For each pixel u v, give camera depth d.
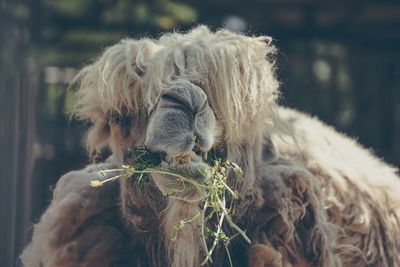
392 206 9.02
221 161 7.21
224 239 6.87
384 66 21.95
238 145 7.31
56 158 16.20
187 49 7.09
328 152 9.15
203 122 6.66
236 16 20.64
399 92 21.98
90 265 7.54
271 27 20.72
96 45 19.41
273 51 7.64
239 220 7.50
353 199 8.58
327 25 21.48
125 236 7.64
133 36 19.39
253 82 7.23
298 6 20.30
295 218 7.65
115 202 7.74
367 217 8.54
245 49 7.24
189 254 7.15
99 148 7.68
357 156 9.56
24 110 14.79
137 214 7.40
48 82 16.95
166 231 7.23
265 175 7.71
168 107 6.61
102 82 7.25
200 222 7.09
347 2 19.59
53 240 7.67
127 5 19.58
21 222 13.98
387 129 21.88
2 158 14.40
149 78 7.01
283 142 8.51
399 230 8.93
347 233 8.49
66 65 18.80
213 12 20.17
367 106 21.98
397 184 9.38
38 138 15.83
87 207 7.69
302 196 7.77
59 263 7.60
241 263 7.53
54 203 8.13
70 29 19.45
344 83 23.17
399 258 8.80
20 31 16.45
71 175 8.16
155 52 7.17
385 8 20.31
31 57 16.28
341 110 21.88
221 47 7.12
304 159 8.62
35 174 15.34
